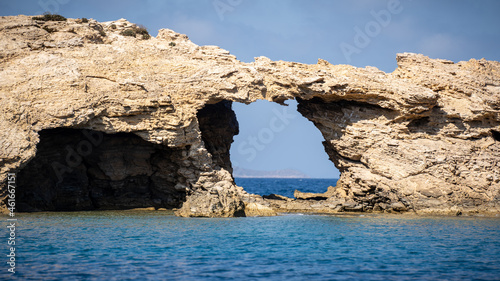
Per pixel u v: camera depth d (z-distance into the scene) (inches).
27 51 1889.8
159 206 2123.5
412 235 1430.9
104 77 1919.3
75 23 2122.3
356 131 2128.4
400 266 1047.0
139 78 1936.5
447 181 2023.9
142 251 1149.7
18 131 1685.5
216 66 2050.9
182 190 2050.9
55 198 1991.9
